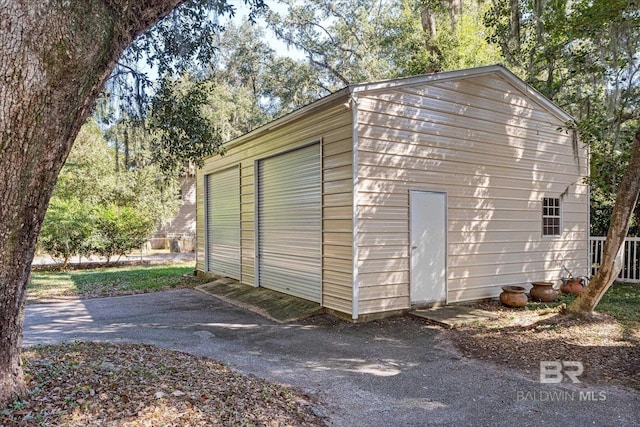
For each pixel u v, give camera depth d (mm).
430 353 4734
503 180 7742
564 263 8727
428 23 14305
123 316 6848
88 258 15203
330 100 6266
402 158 6461
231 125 21141
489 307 6926
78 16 2070
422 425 3039
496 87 7664
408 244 6508
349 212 6078
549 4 8438
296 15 19781
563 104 10023
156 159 7523
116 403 2689
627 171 5391
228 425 2621
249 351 4828
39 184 2258
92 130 16203
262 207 8719
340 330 5703
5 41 1935
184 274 12133
